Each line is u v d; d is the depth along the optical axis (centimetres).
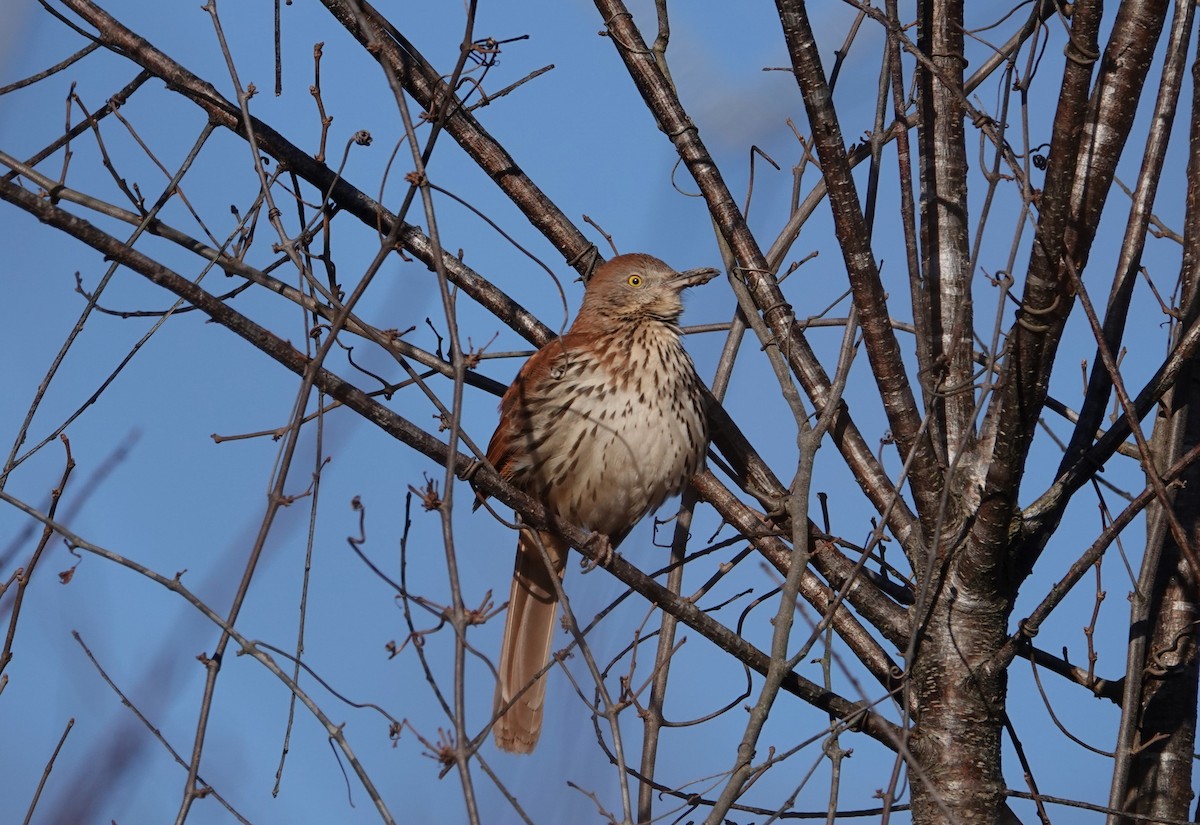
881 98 1026
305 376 760
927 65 912
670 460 1118
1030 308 860
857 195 997
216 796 721
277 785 779
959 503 973
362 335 1005
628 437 1115
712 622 950
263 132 1084
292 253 841
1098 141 859
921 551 970
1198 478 1023
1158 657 1003
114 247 813
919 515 986
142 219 898
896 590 1062
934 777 941
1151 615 1017
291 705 782
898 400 992
